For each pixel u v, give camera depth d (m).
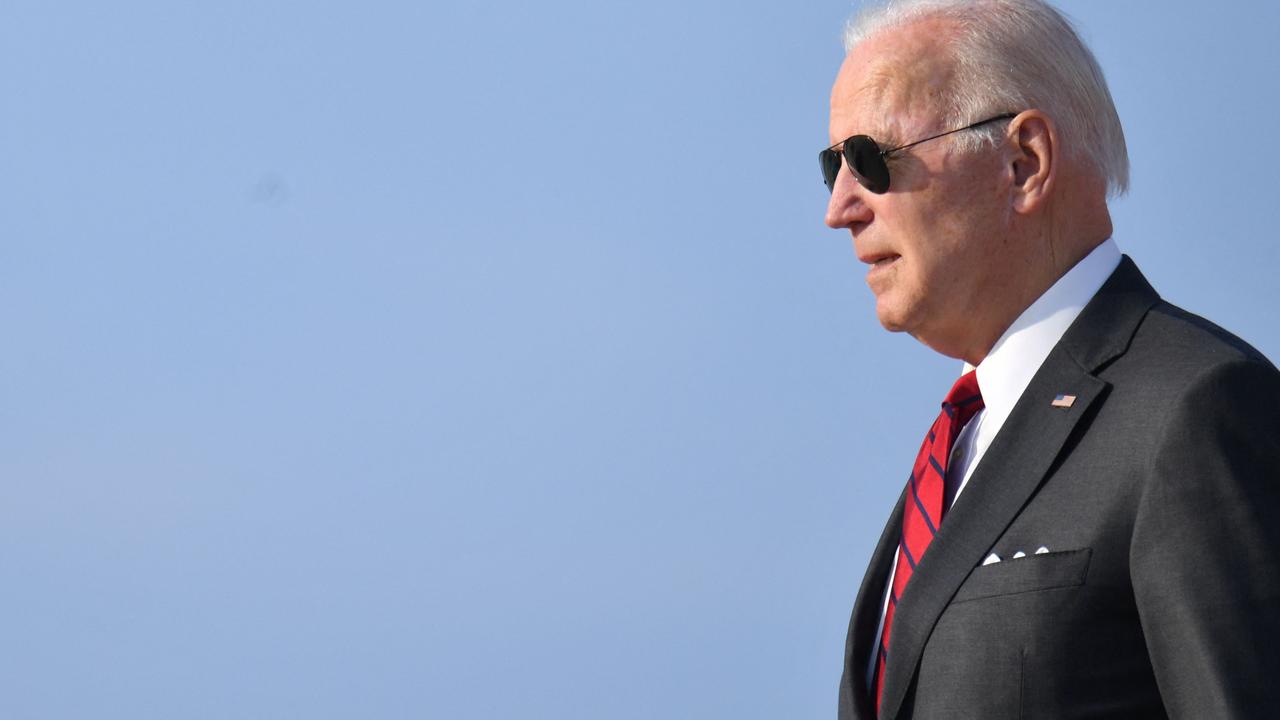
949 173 7.19
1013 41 7.29
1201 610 5.67
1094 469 6.32
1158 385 6.32
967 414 7.42
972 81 7.25
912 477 7.59
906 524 7.38
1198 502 5.88
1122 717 6.03
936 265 7.21
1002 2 7.48
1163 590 5.82
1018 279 7.18
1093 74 7.46
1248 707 5.45
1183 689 5.68
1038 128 7.17
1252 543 5.77
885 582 7.79
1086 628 6.10
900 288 7.36
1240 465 5.93
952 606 6.48
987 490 6.64
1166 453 6.03
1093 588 6.11
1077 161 7.25
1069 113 7.27
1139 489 6.12
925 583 6.62
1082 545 6.18
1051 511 6.38
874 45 7.60
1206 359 6.25
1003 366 7.16
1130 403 6.38
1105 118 7.46
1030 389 6.80
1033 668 6.11
